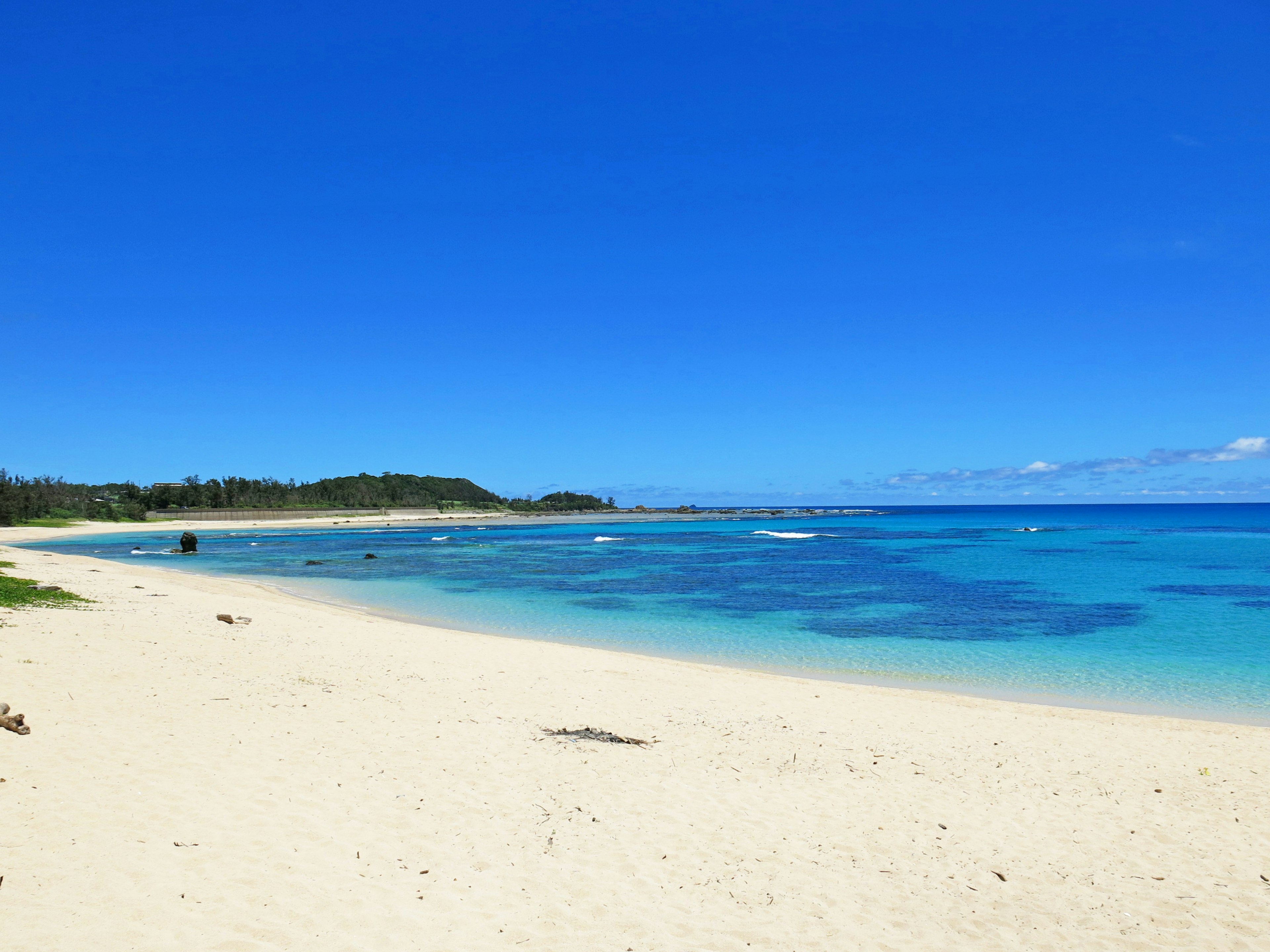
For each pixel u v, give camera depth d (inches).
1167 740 490.0
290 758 371.2
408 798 333.1
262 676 554.3
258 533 4495.6
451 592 1461.6
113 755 353.4
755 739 458.9
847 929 246.1
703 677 672.4
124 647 608.1
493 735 438.6
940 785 386.3
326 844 282.4
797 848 304.3
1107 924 255.6
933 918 255.3
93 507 5452.8
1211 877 291.3
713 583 1601.9
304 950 214.5
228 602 1064.2
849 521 7313.0
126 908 228.1
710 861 289.4
